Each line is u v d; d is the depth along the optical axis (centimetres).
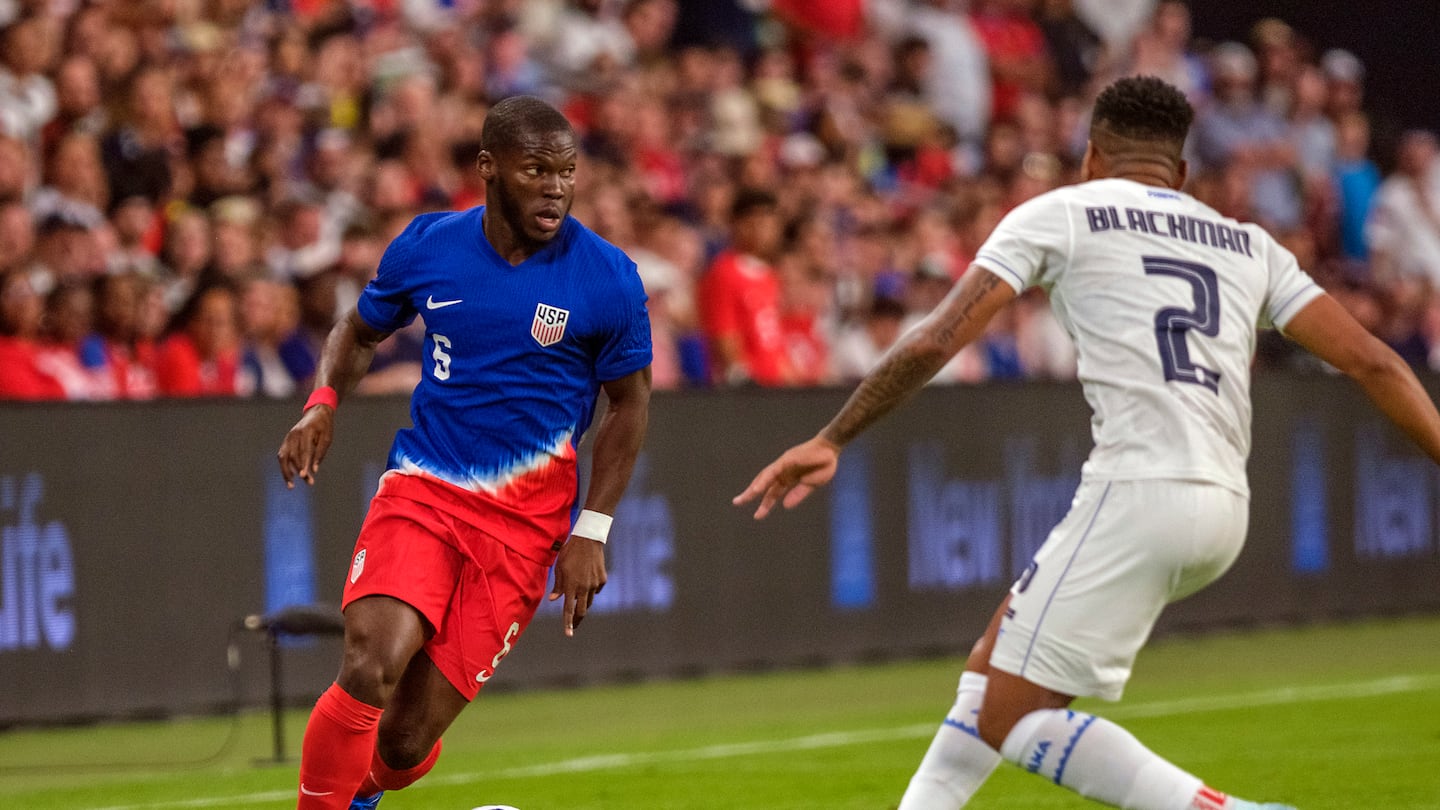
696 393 3347
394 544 1524
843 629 3516
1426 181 5459
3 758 2561
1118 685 1358
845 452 3519
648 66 4744
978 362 4141
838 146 4725
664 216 3916
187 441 2900
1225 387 1379
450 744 2659
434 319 1545
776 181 4375
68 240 3209
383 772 1583
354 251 3462
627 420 1582
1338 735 2638
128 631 2845
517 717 2928
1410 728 2697
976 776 1440
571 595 1545
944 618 3644
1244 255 1427
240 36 3962
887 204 4650
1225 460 1370
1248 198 5303
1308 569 4150
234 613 2944
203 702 2920
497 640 1552
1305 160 5575
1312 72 5728
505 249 1541
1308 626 4150
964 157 5188
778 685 3284
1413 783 2220
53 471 2770
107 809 2161
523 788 2264
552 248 1547
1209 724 2764
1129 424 1359
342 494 3038
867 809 2105
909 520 3591
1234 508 1369
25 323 3005
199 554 2909
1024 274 1396
